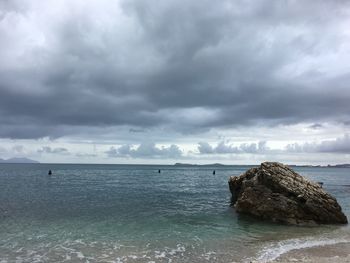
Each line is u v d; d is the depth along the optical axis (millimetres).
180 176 140250
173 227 29438
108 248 22125
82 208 40125
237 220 32969
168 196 56688
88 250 21578
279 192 33531
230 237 25719
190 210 39812
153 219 33375
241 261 19297
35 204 42906
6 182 83438
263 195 33688
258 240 24750
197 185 86000
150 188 73875
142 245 23062
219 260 19562
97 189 68188
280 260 19328
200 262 19188
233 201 43312
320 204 31984
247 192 35219
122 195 57125
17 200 46719
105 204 44375
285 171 35781
